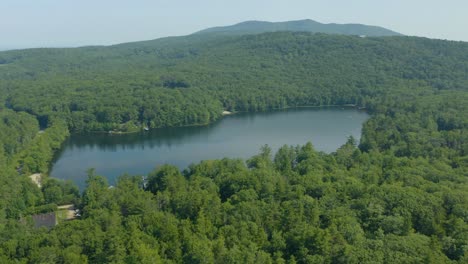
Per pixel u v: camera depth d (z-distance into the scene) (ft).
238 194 430.61
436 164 522.88
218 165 552.00
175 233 346.54
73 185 582.76
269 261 301.02
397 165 535.60
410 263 288.51
